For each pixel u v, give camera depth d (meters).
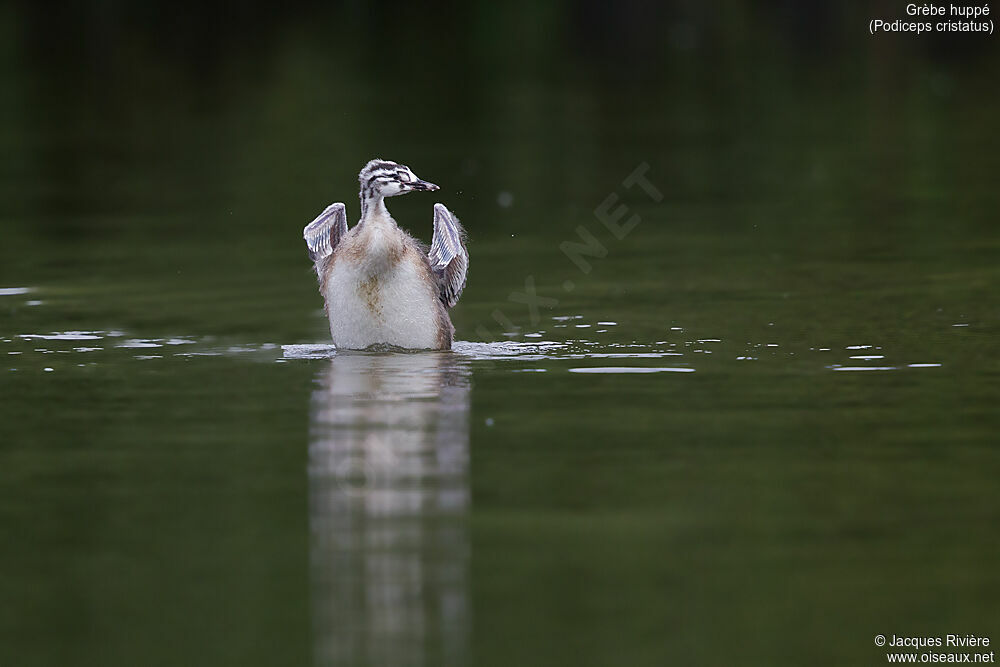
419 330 22.80
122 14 69.75
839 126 49.31
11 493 15.36
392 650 11.53
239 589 12.66
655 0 74.62
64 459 16.62
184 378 20.83
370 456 16.55
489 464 16.17
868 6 73.00
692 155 43.84
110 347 23.17
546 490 15.21
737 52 65.12
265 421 18.22
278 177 40.62
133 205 37.75
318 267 23.98
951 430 17.30
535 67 61.69
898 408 18.39
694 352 22.14
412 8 73.50
